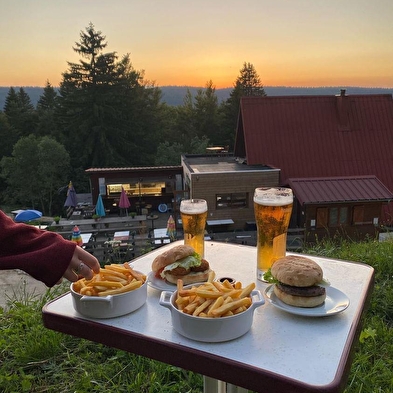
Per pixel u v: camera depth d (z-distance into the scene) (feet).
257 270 5.06
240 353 3.24
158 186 76.84
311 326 3.76
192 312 3.52
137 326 3.74
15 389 6.72
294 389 2.81
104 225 52.85
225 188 56.08
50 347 7.81
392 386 6.44
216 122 182.39
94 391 6.83
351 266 5.50
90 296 3.84
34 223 50.21
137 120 157.69
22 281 16.56
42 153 127.34
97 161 149.89
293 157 67.36
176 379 7.27
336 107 71.56
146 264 5.59
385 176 67.15
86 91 150.20
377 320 8.53
